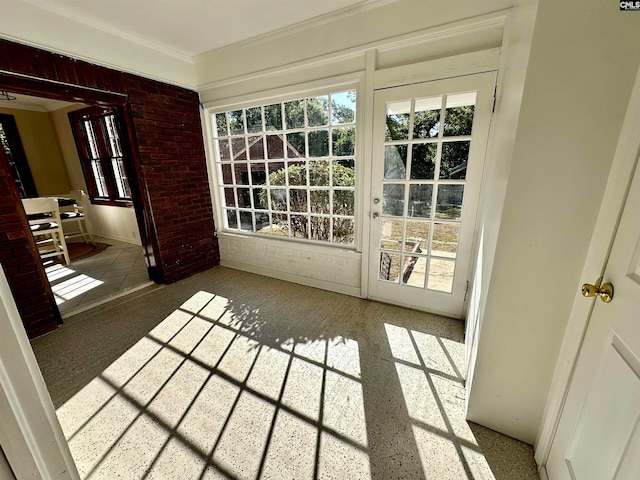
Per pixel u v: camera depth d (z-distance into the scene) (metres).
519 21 1.33
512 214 1.07
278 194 3.05
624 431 0.70
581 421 0.90
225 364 1.83
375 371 1.74
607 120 0.86
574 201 0.96
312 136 2.70
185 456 1.25
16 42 1.93
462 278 2.22
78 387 1.64
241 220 3.45
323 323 2.29
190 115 3.11
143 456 1.25
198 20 2.27
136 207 2.91
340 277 2.79
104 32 2.34
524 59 1.06
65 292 2.91
